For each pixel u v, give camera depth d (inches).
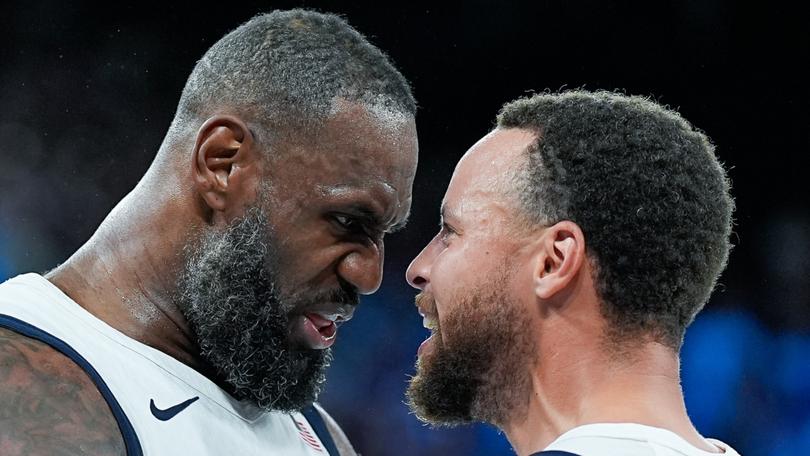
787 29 812.6
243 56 239.5
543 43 835.4
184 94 247.6
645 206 189.8
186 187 237.1
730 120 829.2
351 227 240.1
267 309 235.3
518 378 201.8
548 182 195.5
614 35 829.8
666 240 189.6
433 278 208.4
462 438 724.7
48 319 221.0
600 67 834.2
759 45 818.8
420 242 810.2
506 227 199.6
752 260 809.5
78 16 808.9
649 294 190.1
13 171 786.2
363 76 237.9
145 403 220.4
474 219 203.3
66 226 785.6
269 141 233.8
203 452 225.1
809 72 814.5
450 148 836.6
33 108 798.5
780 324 784.9
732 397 753.6
